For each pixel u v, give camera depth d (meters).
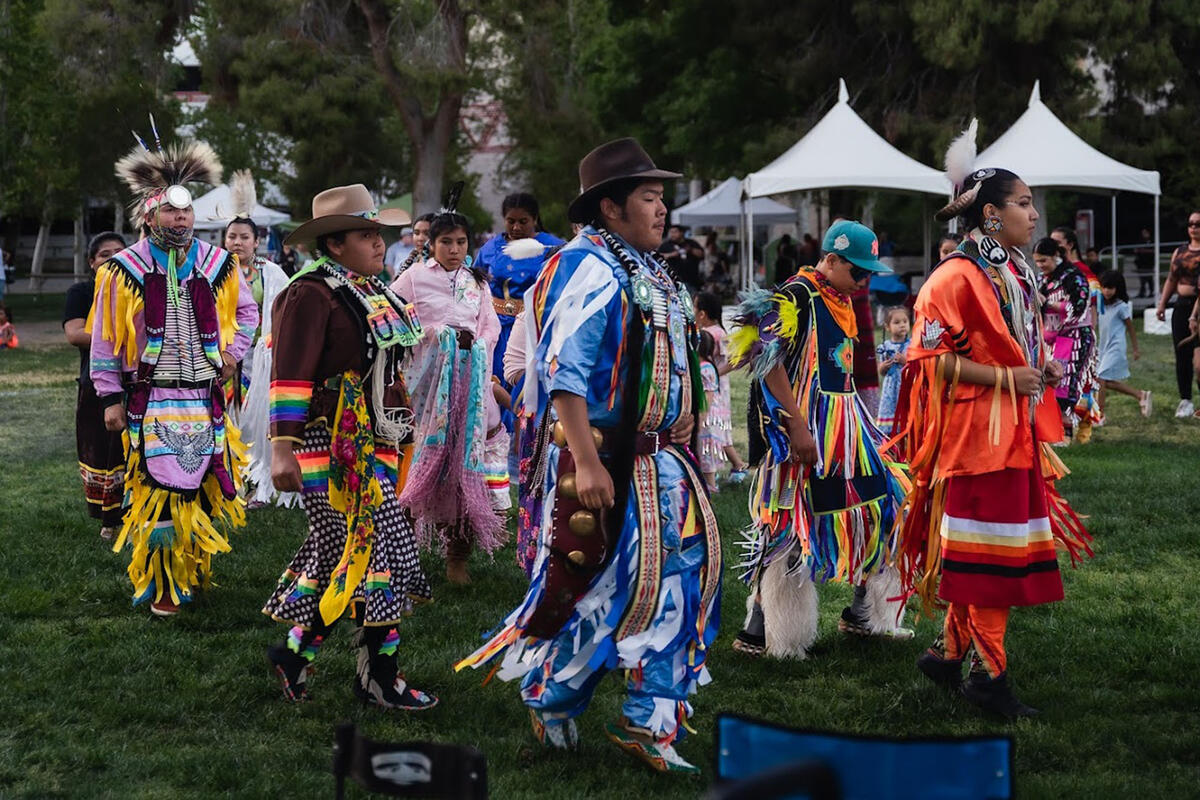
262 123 27.36
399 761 2.51
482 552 7.39
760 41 27.19
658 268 4.23
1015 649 5.59
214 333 6.25
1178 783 4.18
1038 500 4.85
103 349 6.13
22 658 5.40
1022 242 4.89
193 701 4.92
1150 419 12.40
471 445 6.42
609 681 5.21
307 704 4.91
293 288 4.75
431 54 26.39
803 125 26.48
